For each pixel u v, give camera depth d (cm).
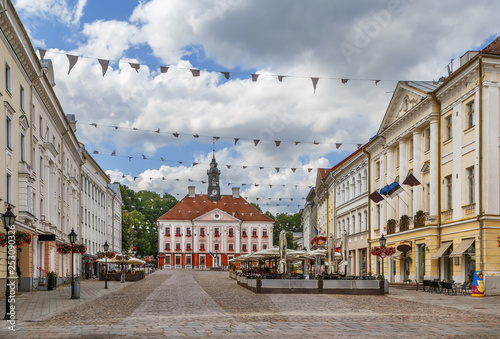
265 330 1309
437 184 3450
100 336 1205
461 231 3109
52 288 3428
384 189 3766
